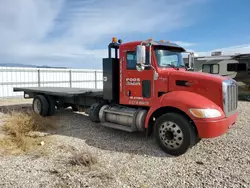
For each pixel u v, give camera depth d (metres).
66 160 4.14
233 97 4.69
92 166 3.86
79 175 3.54
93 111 6.21
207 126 4.09
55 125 6.80
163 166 3.93
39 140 5.30
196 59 16.28
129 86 5.40
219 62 15.54
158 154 4.50
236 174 3.56
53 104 8.34
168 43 5.32
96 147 4.88
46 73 17.97
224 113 4.30
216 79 4.38
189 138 4.28
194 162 4.08
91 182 3.33
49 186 3.21
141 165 3.96
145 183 3.32
